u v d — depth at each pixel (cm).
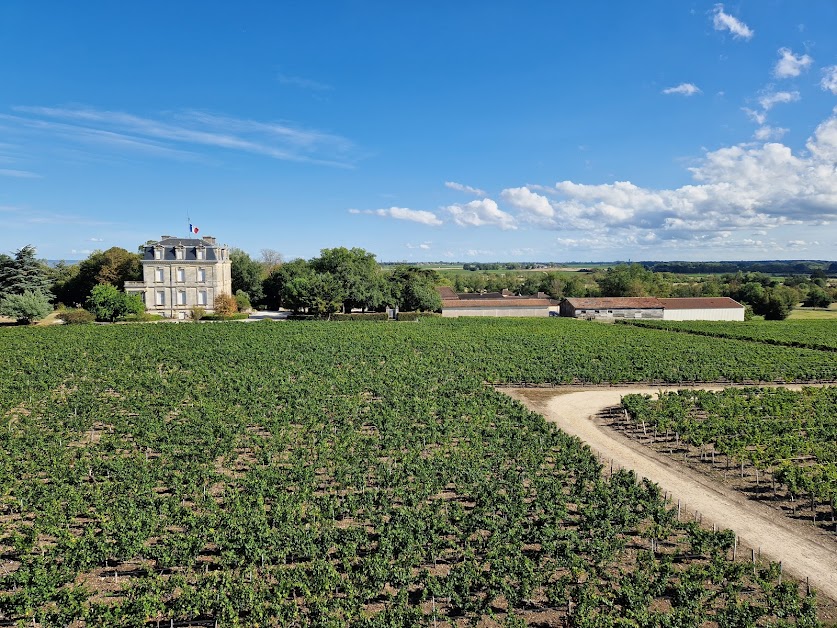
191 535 2561
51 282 12725
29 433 4038
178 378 5956
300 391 5453
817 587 2395
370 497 3025
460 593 2234
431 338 9094
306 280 12350
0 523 2783
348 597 2188
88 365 6556
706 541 2614
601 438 4422
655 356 7594
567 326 10938
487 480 3353
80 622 2116
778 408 4919
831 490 3077
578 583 2364
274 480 3262
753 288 15175
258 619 2066
